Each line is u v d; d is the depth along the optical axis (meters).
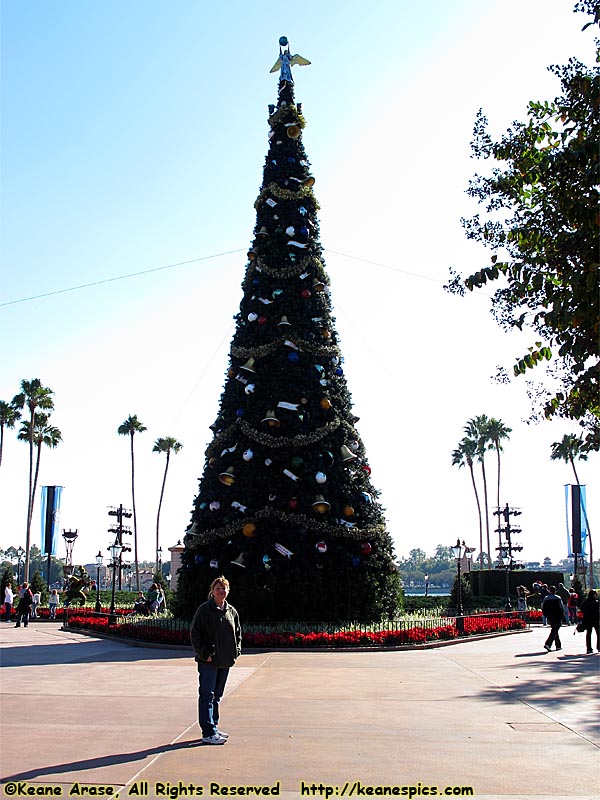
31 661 14.89
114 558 30.98
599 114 7.39
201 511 20.94
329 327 22.48
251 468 20.44
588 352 7.09
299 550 19.81
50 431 59.38
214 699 7.89
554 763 6.96
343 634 17.61
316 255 23.05
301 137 24.23
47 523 42.03
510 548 42.81
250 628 18.52
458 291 8.54
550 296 7.41
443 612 27.83
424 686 11.62
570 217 7.23
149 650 17.16
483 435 69.69
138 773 6.54
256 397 21.09
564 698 10.48
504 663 14.87
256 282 22.33
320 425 20.98
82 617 25.09
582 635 23.47
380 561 20.78
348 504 20.52
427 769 6.74
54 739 7.80
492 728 8.46
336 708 9.69
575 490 41.31
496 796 5.99
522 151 8.12
